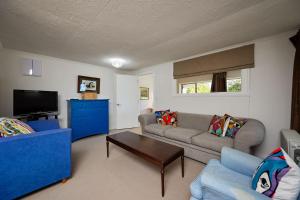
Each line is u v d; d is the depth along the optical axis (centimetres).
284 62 211
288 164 85
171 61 370
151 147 188
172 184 171
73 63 377
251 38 230
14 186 134
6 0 139
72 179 180
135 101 491
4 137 133
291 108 193
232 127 222
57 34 217
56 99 319
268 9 154
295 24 187
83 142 329
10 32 210
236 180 113
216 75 296
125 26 192
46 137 152
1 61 276
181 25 189
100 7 151
